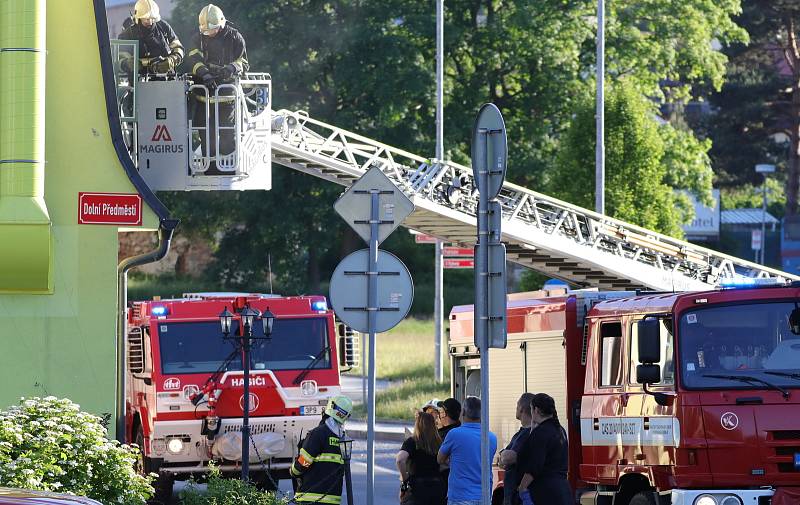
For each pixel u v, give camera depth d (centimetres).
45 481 3072
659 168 9731
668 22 16162
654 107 16762
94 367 4175
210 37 5281
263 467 5653
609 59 16238
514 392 4675
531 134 16588
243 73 5350
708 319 3809
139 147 5078
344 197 3475
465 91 17100
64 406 3303
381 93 16250
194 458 5594
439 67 10562
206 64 5297
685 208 16162
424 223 8394
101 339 4181
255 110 5519
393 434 8656
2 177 4084
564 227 8325
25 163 4069
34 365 4138
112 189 4219
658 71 16588
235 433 5572
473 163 3128
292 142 8038
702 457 3734
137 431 5869
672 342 3834
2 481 2955
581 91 16388
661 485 3838
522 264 8569
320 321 5788
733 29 17150
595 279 8512
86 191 4200
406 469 3850
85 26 4216
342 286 3450
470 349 5191
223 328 5338
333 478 3712
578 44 16075
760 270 8150
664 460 3816
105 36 4216
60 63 4200
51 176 4188
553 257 8344
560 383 4369
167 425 5547
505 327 3066
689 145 16112
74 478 3147
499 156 3086
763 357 3762
